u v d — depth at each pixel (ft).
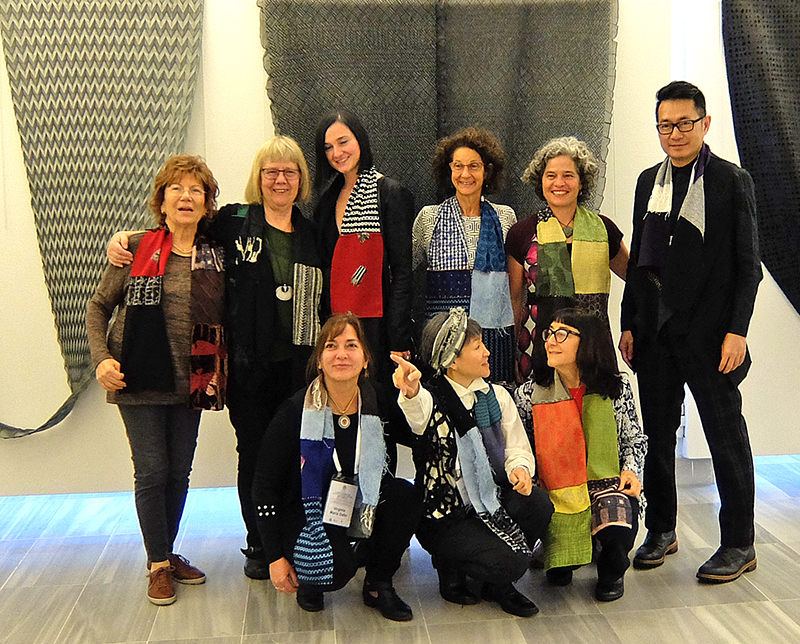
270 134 11.15
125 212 10.93
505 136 11.09
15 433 11.18
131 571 9.86
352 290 9.20
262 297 8.88
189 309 8.82
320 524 8.35
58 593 9.27
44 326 11.22
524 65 11.01
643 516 10.04
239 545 10.66
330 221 9.53
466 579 9.04
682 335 9.16
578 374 9.07
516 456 8.66
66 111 10.80
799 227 11.58
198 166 8.82
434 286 9.73
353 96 10.88
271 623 8.52
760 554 10.02
